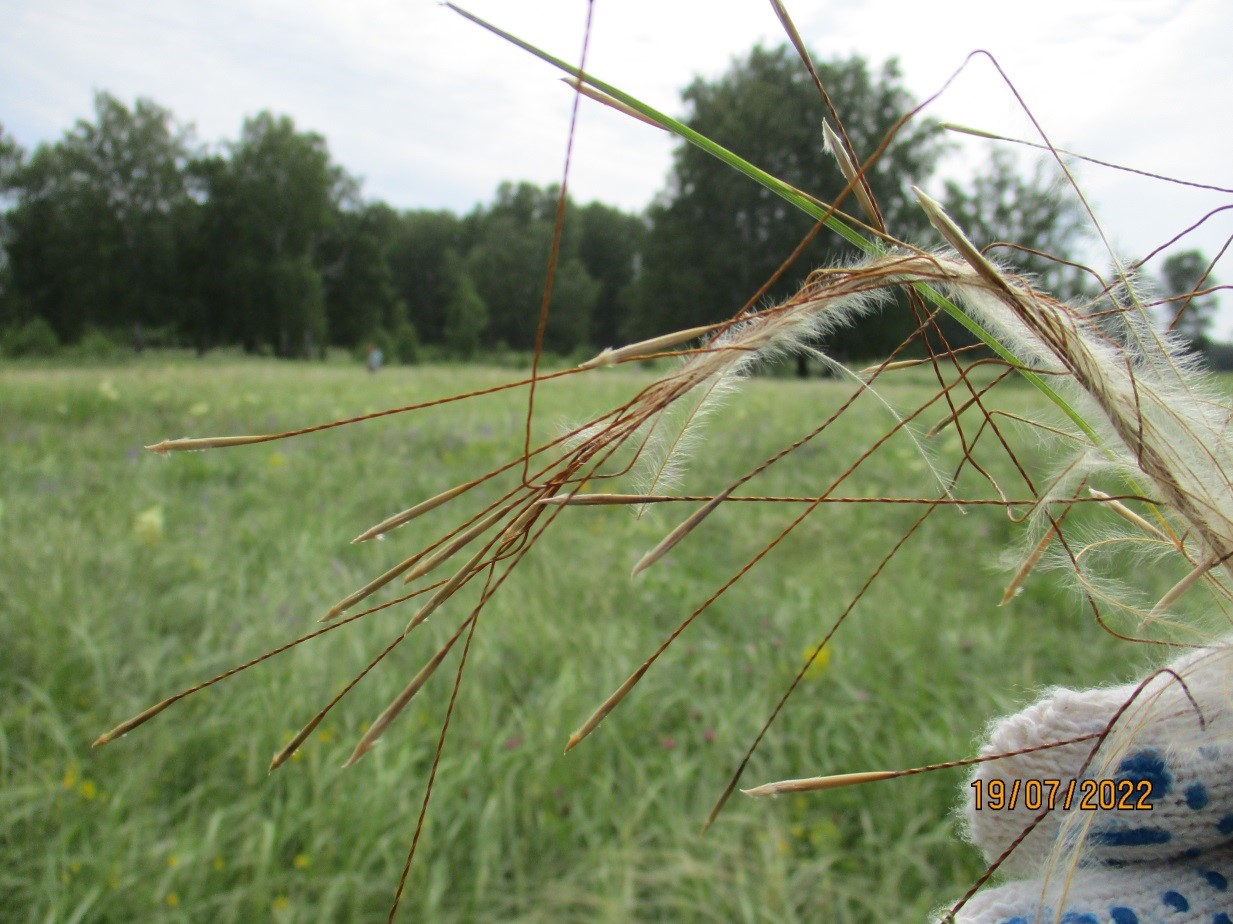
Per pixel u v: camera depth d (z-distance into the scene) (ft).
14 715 9.64
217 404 36.29
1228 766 2.32
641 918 7.49
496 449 26.53
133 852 7.57
